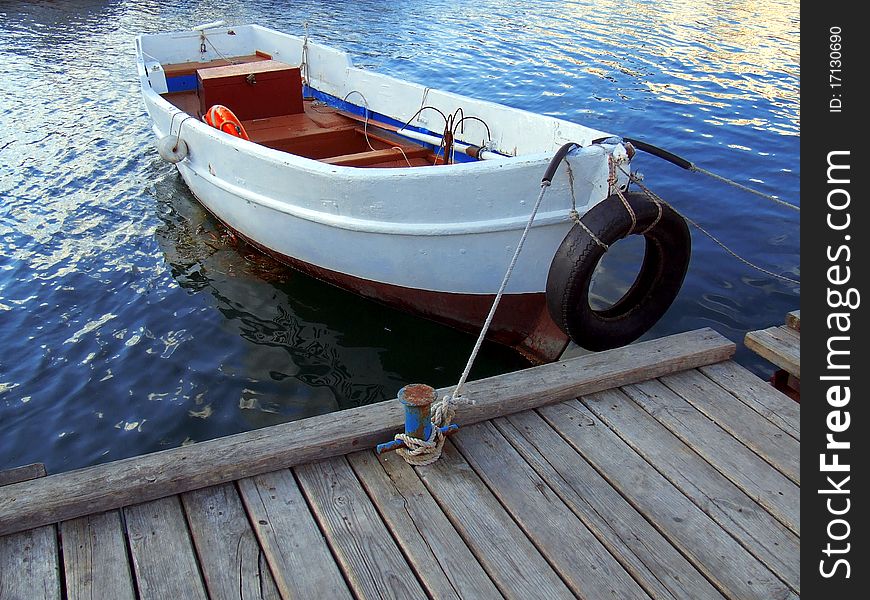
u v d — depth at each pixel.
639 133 10.06
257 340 5.46
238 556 2.64
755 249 6.66
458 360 5.28
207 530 2.76
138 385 4.96
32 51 15.38
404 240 4.86
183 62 9.10
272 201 5.48
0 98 11.74
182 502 2.90
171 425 4.57
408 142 6.79
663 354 3.78
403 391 3.07
